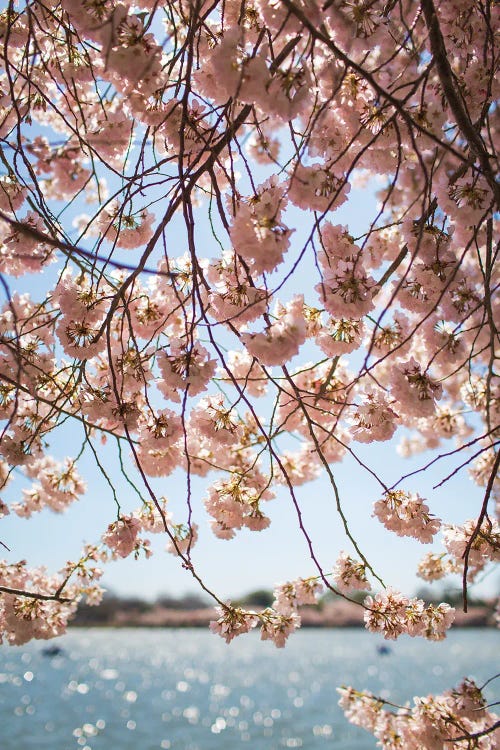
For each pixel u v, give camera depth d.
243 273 0.90
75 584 1.19
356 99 0.92
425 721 1.13
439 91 0.93
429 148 0.97
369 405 0.99
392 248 1.38
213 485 1.07
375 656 25.75
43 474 1.24
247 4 0.98
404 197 1.51
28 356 1.04
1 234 1.12
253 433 1.19
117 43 0.75
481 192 0.87
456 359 1.07
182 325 1.09
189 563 0.84
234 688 15.05
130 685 15.38
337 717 10.22
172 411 1.02
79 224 1.40
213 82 0.96
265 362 0.80
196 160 0.80
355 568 1.08
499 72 0.97
